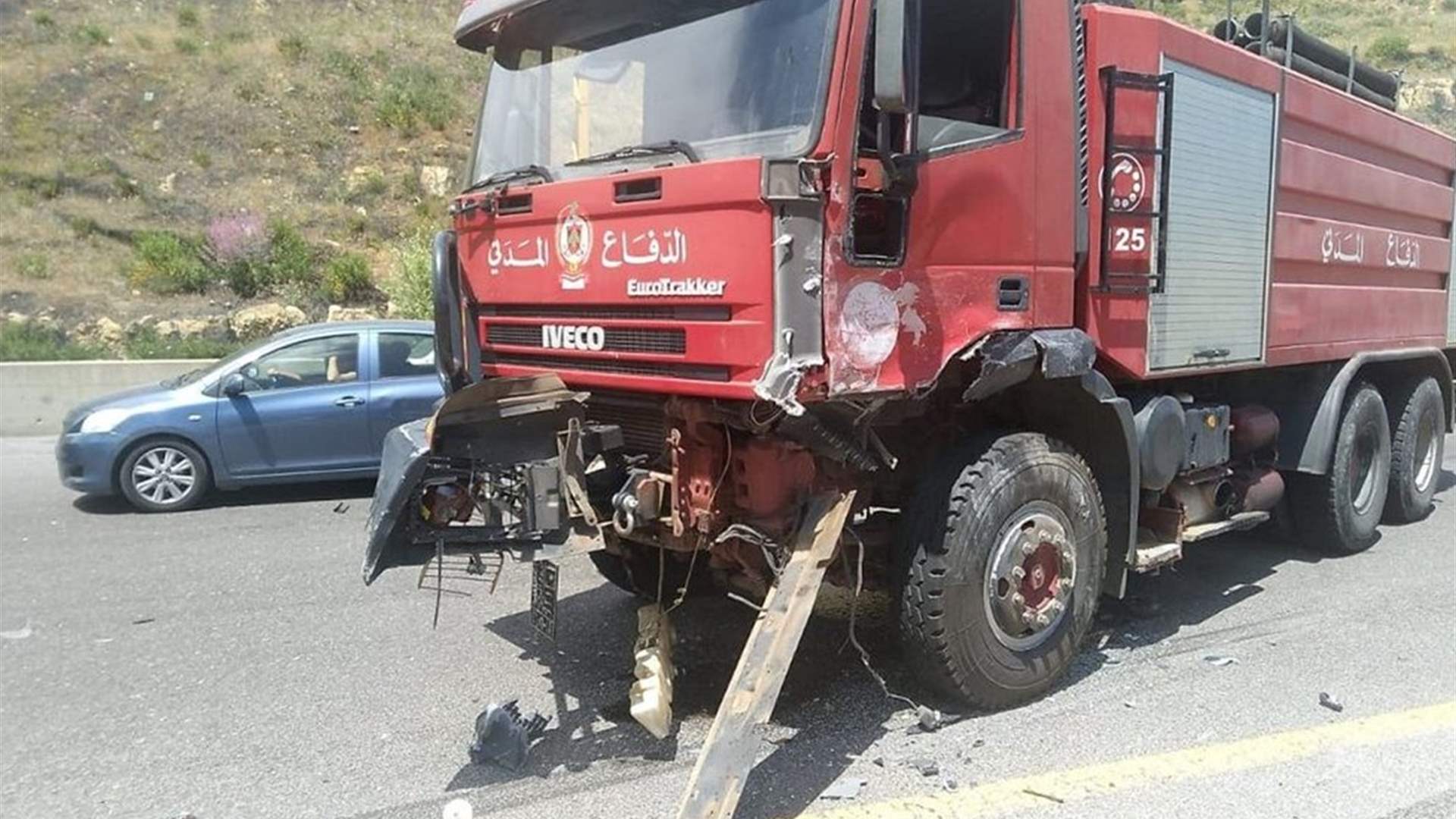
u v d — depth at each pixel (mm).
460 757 4180
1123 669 4992
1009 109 4262
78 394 13867
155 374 14234
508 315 4691
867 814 3635
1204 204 5359
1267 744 4137
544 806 3746
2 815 3770
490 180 4871
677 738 4320
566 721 4516
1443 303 8109
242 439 9055
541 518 3887
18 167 19031
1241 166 5594
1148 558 5152
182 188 19781
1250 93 5625
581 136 4492
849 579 4605
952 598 4227
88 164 19609
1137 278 4938
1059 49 4449
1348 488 6824
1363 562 6875
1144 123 4906
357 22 27375
